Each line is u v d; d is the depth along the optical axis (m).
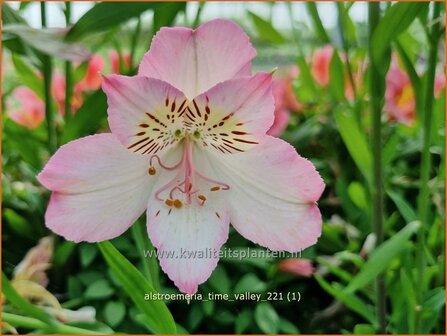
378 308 0.18
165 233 0.13
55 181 0.12
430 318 0.18
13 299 0.13
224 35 0.12
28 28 0.14
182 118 0.12
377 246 0.17
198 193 0.13
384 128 0.29
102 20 0.14
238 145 0.13
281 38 0.25
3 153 0.25
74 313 0.16
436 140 0.18
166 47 0.12
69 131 0.16
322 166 0.27
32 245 0.23
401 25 0.15
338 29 0.23
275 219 0.13
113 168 0.12
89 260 0.21
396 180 0.26
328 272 0.22
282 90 0.29
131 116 0.12
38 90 0.22
